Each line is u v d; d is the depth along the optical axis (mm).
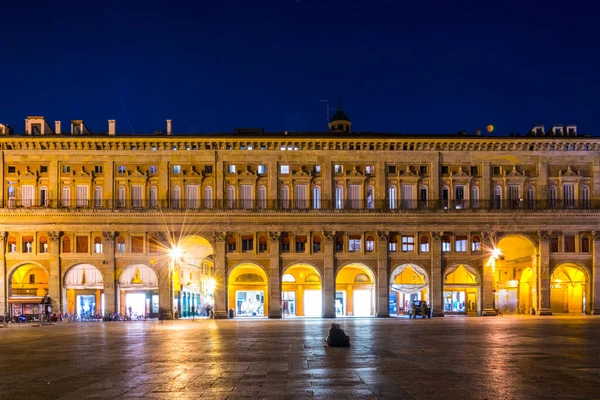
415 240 80375
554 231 80312
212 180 80188
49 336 44531
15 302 78062
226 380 19047
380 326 52875
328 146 80812
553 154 81812
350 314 82938
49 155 79438
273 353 27812
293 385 17844
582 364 22375
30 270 81625
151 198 79938
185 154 80125
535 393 16078
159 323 67312
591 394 15898
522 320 64500
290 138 79625
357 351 28375
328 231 79438
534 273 81062
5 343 37531
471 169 81875
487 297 79875
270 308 78250
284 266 79312
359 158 81062
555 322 58844
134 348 31891
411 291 80438
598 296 79625
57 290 77688
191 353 28375
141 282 79438
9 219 77938
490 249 79875
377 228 79750
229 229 79062
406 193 81250
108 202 79062
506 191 81375
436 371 20578
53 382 19281
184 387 17719
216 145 80250
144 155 80000
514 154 81812
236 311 82250
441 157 81625
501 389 16734
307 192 80500
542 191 81250
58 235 78000
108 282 77875
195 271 91875
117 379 19609
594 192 81375
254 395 16250
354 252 79875
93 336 43500
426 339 35906
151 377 19938
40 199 79312
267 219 79312
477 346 30594
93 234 78938
